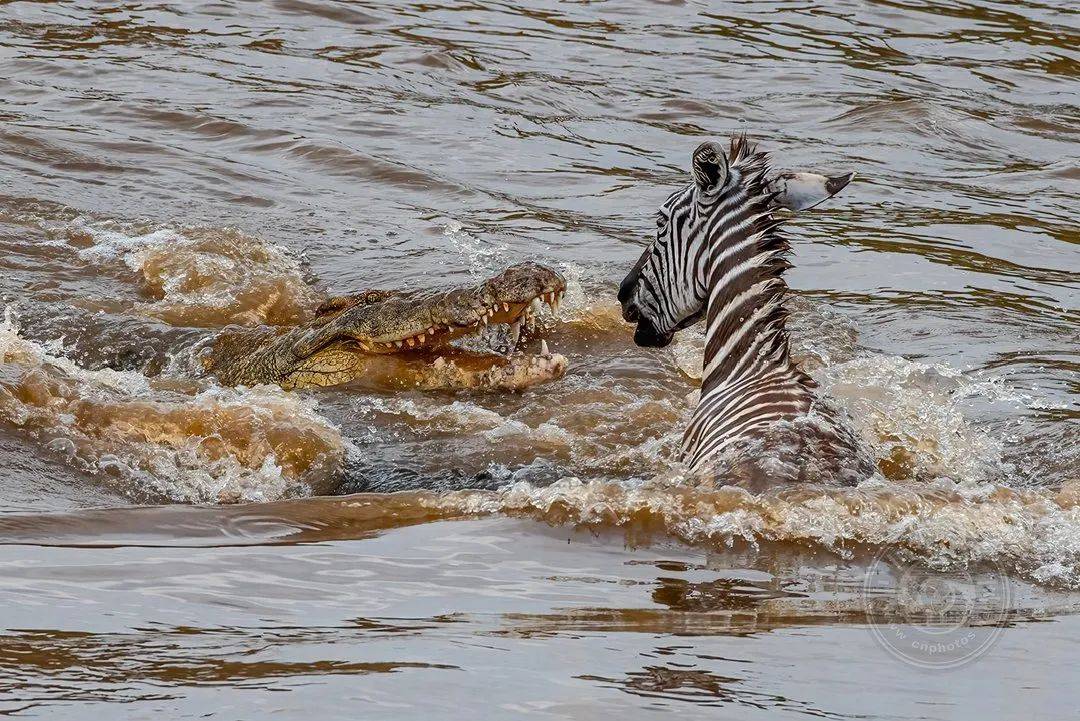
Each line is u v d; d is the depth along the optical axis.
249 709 5.95
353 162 21.70
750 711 6.08
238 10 30.05
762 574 8.22
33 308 15.71
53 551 8.47
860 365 13.75
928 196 21.39
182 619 7.21
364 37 28.77
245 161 21.61
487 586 7.93
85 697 6.08
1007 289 17.41
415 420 12.92
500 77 26.83
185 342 15.05
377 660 6.58
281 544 8.80
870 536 8.78
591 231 19.36
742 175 10.73
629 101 25.86
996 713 6.16
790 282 17.56
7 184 19.52
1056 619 7.48
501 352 14.02
